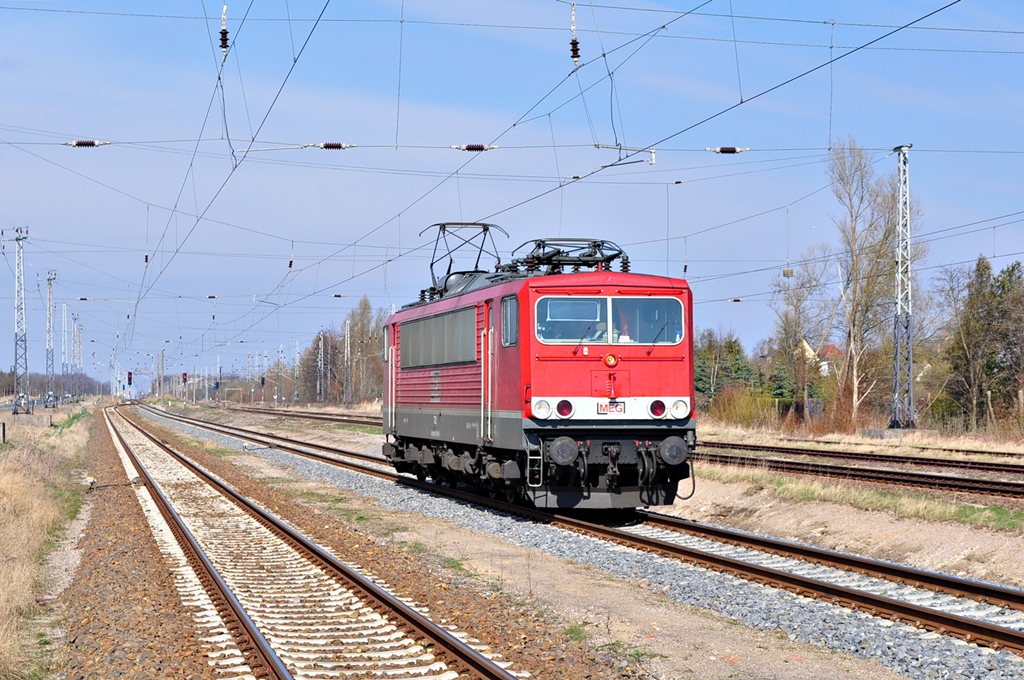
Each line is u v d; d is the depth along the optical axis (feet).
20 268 199.93
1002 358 185.88
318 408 311.27
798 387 205.77
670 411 57.98
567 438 56.13
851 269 159.84
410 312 80.79
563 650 30.94
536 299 57.36
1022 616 34.22
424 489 79.92
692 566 44.09
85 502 80.94
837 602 36.11
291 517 65.41
